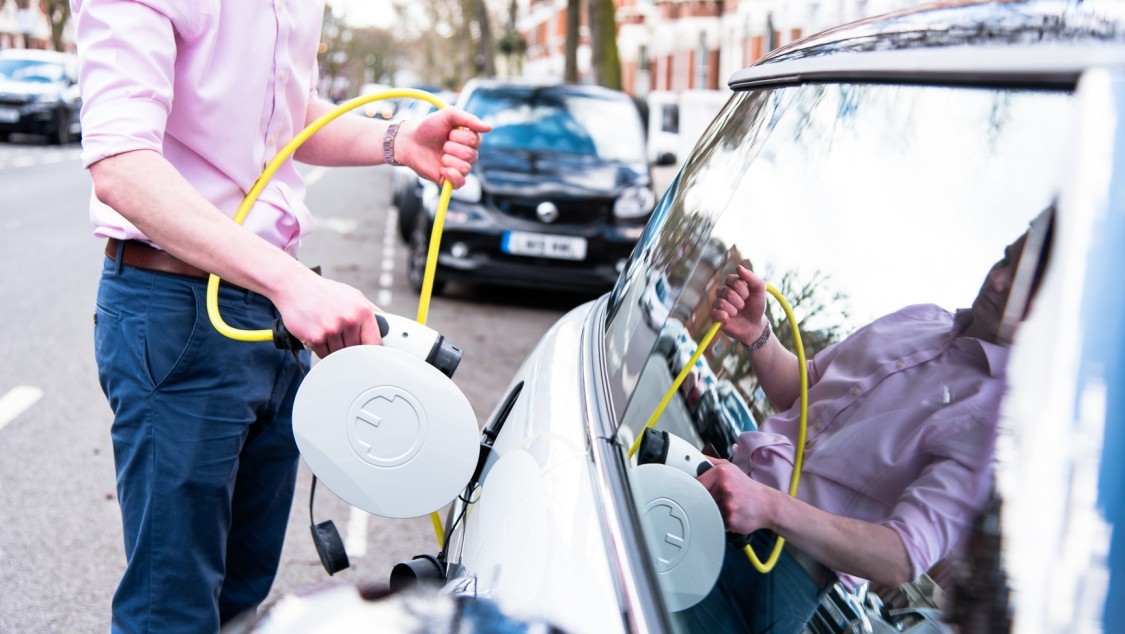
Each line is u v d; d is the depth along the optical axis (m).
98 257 9.23
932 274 1.02
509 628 0.96
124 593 1.75
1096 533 0.69
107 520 3.71
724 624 1.15
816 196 1.25
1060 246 0.80
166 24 1.54
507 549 1.20
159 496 1.69
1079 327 0.74
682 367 1.38
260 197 1.74
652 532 1.12
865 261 1.15
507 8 58.72
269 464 1.93
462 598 1.00
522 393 1.75
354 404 1.32
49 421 4.74
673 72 37.25
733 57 32.16
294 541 3.70
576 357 1.72
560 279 7.62
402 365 1.33
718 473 1.27
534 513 1.21
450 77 81.81
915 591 0.93
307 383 1.33
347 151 1.92
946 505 0.93
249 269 1.42
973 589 0.80
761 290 1.31
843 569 1.05
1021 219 0.88
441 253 7.75
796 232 1.27
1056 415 0.74
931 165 1.04
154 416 1.68
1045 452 0.74
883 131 1.13
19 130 21.20
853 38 1.28
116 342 1.69
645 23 42.06
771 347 1.28
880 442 1.07
